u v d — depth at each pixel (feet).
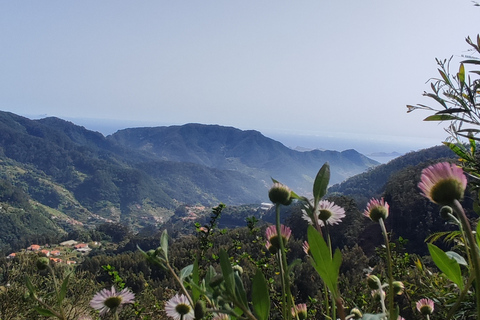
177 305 3.68
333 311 3.01
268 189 3.23
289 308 3.01
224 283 2.68
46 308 3.84
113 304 3.96
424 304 4.67
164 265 3.40
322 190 3.03
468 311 5.00
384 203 3.22
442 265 2.83
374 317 2.86
